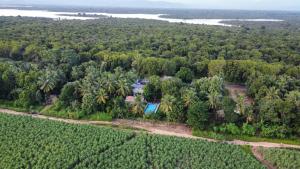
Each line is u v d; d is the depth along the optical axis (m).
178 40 169.38
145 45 153.75
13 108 92.81
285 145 78.81
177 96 89.81
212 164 65.25
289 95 88.31
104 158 66.38
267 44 169.50
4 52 133.62
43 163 63.66
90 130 76.62
